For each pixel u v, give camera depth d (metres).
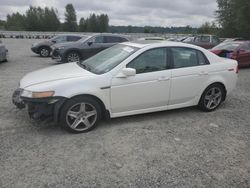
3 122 4.99
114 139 4.41
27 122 5.01
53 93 4.32
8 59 14.93
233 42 12.98
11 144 4.16
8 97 6.57
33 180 3.30
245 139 4.56
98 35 13.30
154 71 5.00
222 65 5.74
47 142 4.25
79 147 4.12
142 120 5.24
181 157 3.91
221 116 5.62
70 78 4.54
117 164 3.68
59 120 4.51
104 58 5.35
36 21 74.56
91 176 3.41
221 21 38.59
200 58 5.56
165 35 40.00
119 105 4.82
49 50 16.98
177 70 5.20
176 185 3.28
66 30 77.56
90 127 4.67
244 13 32.91
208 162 3.80
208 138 4.56
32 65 12.61
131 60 4.82
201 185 3.29
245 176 3.50
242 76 10.34
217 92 5.84
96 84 4.55
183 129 4.89
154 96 5.06
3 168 3.53
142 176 3.43
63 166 3.61
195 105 5.71
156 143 4.31
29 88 4.43
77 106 4.52
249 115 5.73
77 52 12.90
